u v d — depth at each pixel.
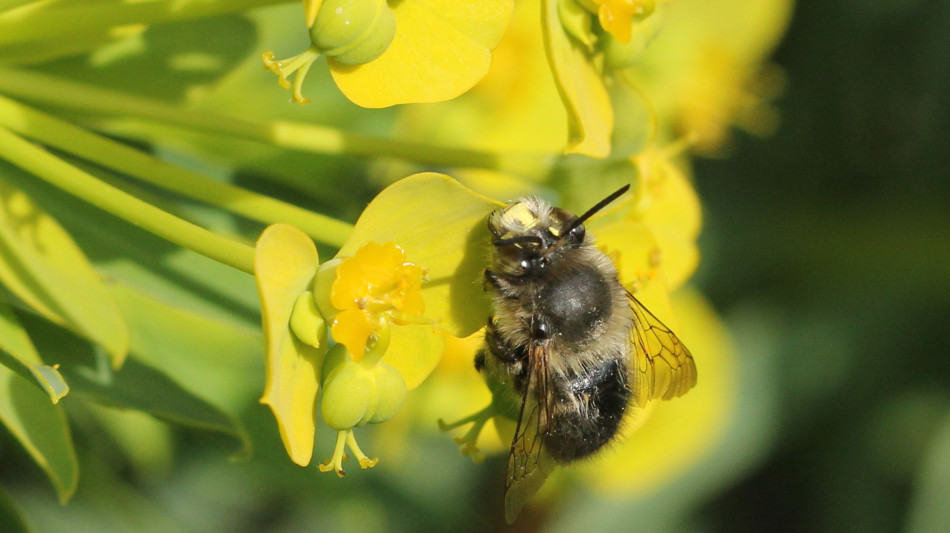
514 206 0.23
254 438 0.25
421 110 0.27
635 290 0.24
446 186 0.22
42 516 0.26
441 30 0.23
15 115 0.23
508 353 0.24
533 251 0.23
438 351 0.23
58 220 0.23
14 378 0.23
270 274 0.22
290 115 0.26
